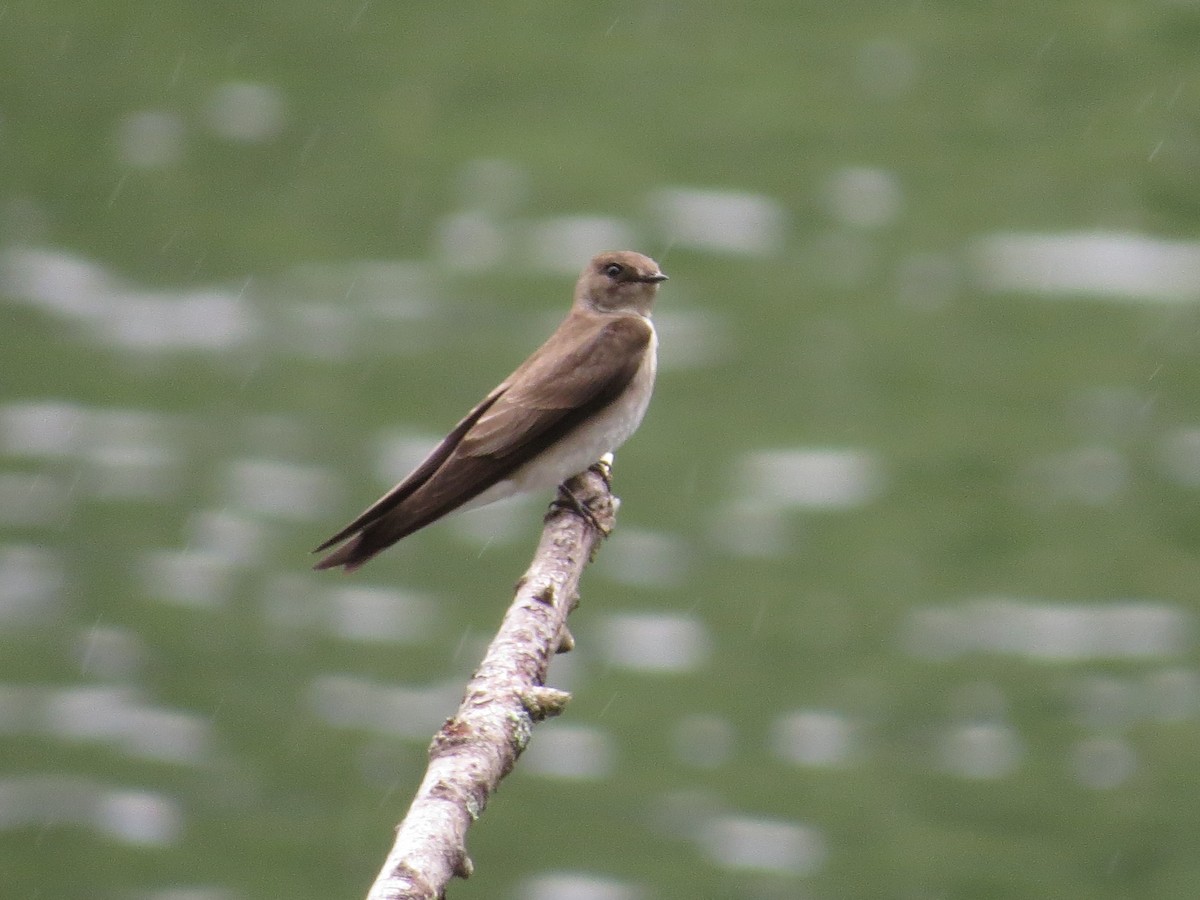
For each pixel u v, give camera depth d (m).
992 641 20.52
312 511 22.72
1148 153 32.50
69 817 17.80
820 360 26.20
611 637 20.56
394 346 26.73
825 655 20.22
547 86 35.75
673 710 19.48
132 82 36.22
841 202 31.17
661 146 33.25
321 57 37.28
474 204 31.34
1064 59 35.78
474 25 38.56
